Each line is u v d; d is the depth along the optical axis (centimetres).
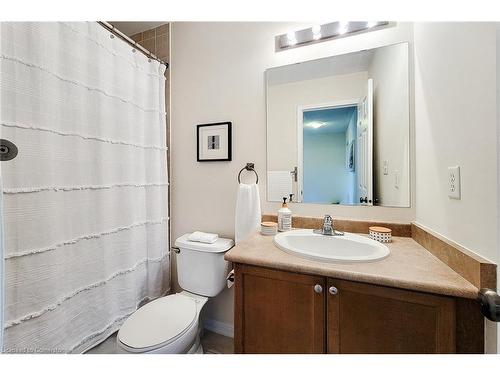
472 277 67
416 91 111
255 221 137
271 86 142
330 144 132
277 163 143
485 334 66
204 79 159
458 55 75
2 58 84
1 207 61
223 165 156
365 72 124
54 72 99
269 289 91
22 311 90
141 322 107
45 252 96
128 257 136
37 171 93
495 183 61
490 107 62
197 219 166
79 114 110
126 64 134
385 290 75
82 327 113
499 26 59
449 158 81
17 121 88
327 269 80
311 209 136
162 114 159
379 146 122
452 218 80
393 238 114
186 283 146
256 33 145
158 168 156
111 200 127
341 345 81
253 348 94
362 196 126
